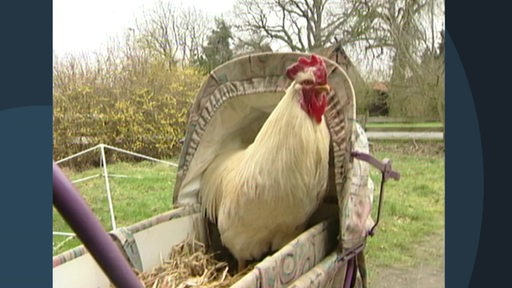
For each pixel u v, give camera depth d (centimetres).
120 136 417
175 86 433
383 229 336
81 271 155
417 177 370
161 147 430
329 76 197
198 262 206
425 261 306
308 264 176
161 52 436
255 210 185
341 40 418
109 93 415
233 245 201
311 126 184
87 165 400
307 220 200
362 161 197
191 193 228
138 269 184
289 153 180
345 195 182
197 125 223
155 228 200
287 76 192
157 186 375
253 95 218
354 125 188
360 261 214
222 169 219
